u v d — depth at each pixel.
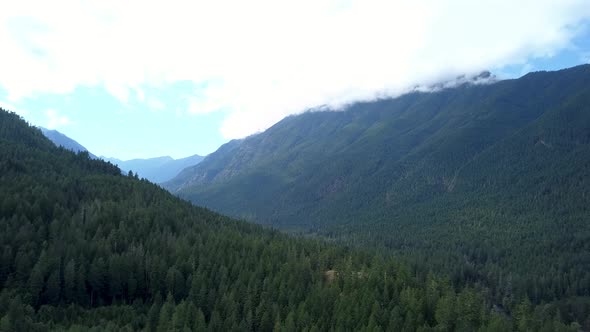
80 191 178.75
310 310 115.12
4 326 94.38
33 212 145.38
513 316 146.25
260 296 121.69
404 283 134.88
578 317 185.12
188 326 105.25
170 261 136.62
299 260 150.50
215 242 150.00
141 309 118.81
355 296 119.62
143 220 157.75
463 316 117.94
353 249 188.75
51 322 104.94
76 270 123.62
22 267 118.25
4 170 173.50
